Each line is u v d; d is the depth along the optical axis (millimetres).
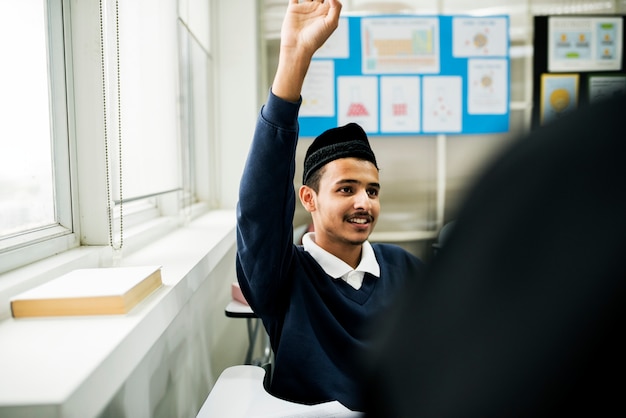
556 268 206
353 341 952
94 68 1115
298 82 887
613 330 197
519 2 2525
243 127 2658
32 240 963
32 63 1021
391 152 2590
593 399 198
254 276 969
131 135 1377
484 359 213
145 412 1005
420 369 230
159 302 823
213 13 2578
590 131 210
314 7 890
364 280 1034
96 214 1151
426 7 2521
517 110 2582
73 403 486
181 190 1912
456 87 2533
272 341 1067
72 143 1122
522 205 215
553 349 203
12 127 945
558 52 2549
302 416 766
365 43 2480
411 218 2629
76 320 716
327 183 978
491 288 215
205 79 2447
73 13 1102
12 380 507
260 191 914
